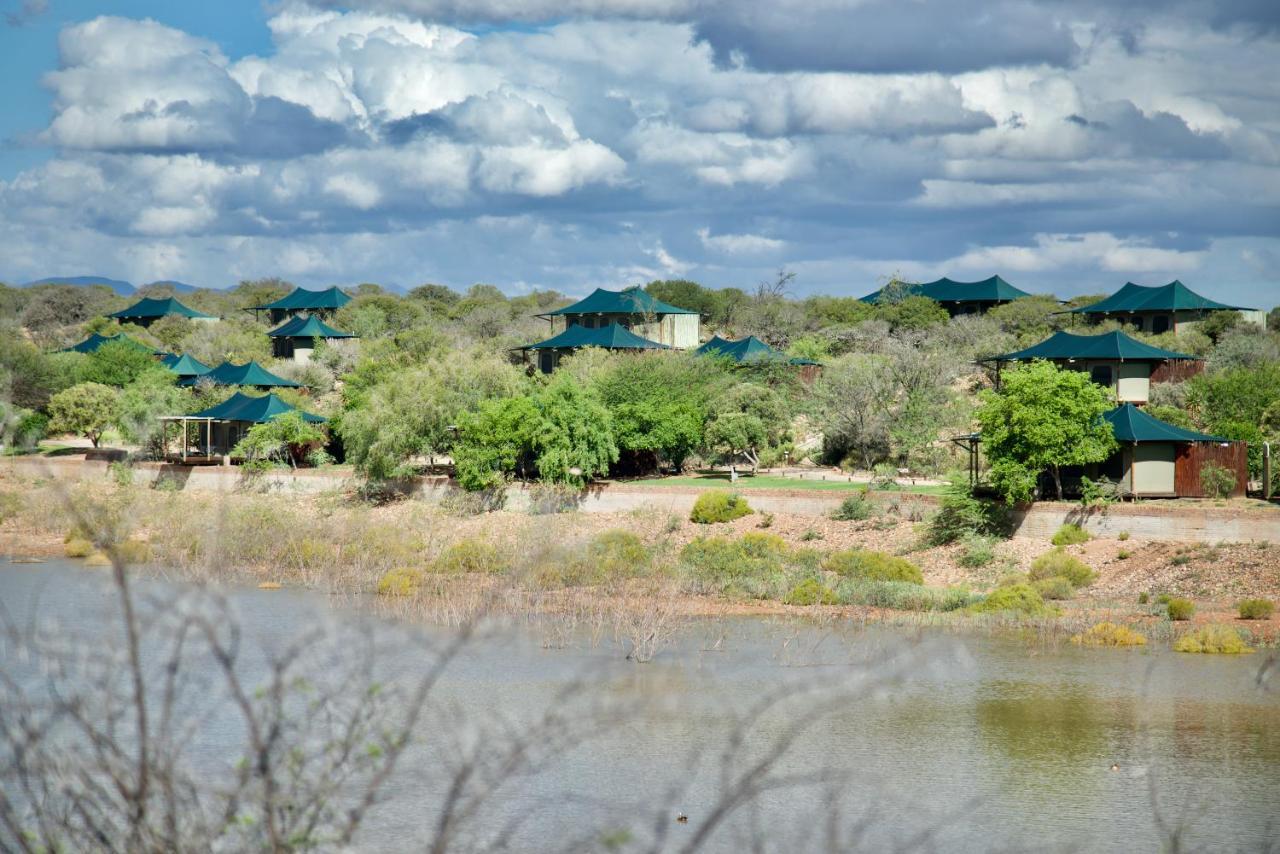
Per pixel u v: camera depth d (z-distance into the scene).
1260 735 48.72
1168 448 91.31
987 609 73.88
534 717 43.16
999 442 89.94
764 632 68.69
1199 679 58.16
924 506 94.31
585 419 108.38
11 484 105.62
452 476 113.94
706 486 105.25
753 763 43.47
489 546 90.38
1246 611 71.31
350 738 13.99
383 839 30.44
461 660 55.97
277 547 90.38
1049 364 91.88
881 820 38.00
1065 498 92.75
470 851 18.19
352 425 115.44
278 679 13.86
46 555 87.25
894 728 49.31
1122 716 51.44
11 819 12.70
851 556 85.81
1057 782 42.66
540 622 67.88
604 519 102.50
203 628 13.59
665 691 53.28
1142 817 39.12
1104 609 74.44
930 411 118.94
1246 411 113.50
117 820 13.55
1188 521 83.06
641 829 35.19
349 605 68.25
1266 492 92.69
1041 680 57.78
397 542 93.88
